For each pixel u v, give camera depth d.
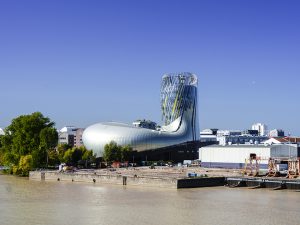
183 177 144.00
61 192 124.81
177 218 83.69
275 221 81.38
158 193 122.25
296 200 107.44
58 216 85.31
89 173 164.00
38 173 174.38
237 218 83.88
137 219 82.50
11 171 199.88
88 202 103.94
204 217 84.69
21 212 89.81
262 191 127.44
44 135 196.25
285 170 175.50
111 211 90.88
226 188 135.88
